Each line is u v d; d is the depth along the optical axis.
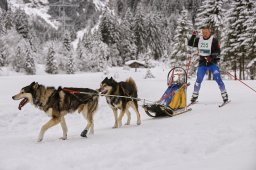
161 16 132.38
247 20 36.50
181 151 5.43
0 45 80.81
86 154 5.46
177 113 10.10
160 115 10.23
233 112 9.10
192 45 10.89
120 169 4.64
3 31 86.38
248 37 37.00
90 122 8.01
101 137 7.34
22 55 78.94
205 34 10.49
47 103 7.39
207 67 10.69
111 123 11.12
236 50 38.72
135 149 5.64
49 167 4.86
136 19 102.31
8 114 11.48
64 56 86.44
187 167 4.34
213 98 13.23
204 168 4.15
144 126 8.55
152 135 6.88
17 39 81.44
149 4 154.38
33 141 7.25
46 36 159.38
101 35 96.62
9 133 9.99
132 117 11.77
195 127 7.46
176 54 47.16
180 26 47.31
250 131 6.36
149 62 92.50
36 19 184.88
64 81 37.34
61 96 7.44
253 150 4.86
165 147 5.66
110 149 5.74
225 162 4.30
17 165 4.91
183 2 147.62
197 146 5.62
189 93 16.73
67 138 7.62
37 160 5.24
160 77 57.31
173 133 6.88
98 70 85.62
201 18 40.38
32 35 107.94
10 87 25.25
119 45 99.50
